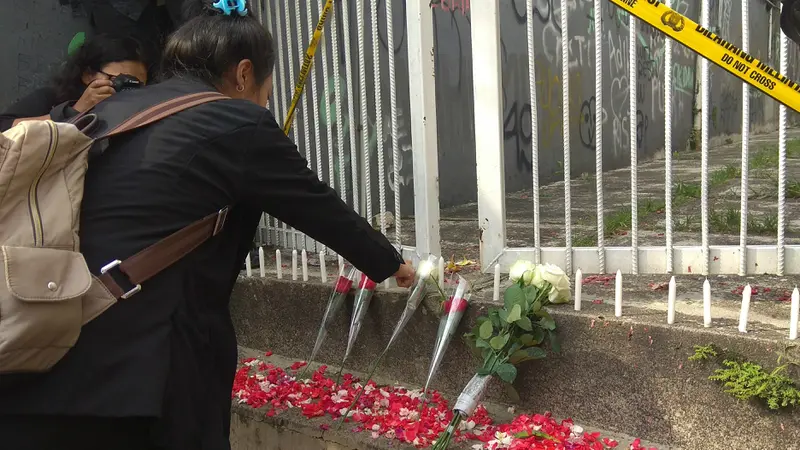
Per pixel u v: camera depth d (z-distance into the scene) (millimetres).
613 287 2309
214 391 1526
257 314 2887
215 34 1586
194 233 1391
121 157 1374
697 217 3961
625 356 1932
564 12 2234
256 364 2764
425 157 2480
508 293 2031
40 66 3795
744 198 2148
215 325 1506
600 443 1884
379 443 2047
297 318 2730
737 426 1758
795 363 1658
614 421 1978
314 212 1562
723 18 8375
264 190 1481
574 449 1864
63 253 1231
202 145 1393
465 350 2230
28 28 3734
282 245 3408
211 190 1404
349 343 2385
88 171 1365
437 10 5223
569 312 2039
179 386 1358
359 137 3994
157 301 1335
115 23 3764
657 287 2283
